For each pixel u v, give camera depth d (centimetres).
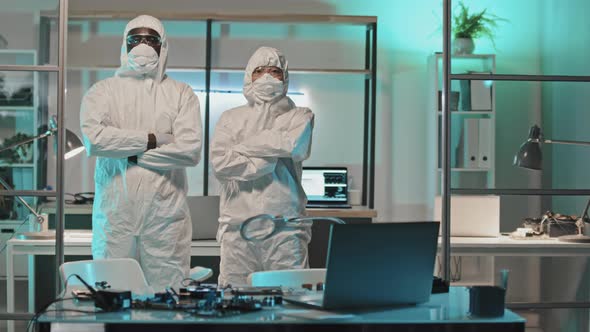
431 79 648
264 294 268
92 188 643
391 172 669
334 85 669
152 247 405
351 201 641
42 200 452
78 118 646
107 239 402
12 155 461
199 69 632
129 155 393
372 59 642
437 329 228
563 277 470
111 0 653
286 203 407
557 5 491
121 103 404
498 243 469
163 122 405
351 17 630
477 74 468
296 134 398
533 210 473
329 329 225
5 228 451
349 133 667
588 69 483
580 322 471
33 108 466
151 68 406
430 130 653
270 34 664
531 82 483
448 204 464
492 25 505
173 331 221
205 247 520
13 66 445
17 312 449
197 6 660
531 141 479
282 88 416
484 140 484
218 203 534
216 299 244
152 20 413
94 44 649
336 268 238
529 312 468
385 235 243
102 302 238
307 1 667
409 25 669
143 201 398
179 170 411
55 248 444
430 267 254
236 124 411
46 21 473
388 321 227
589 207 476
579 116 478
